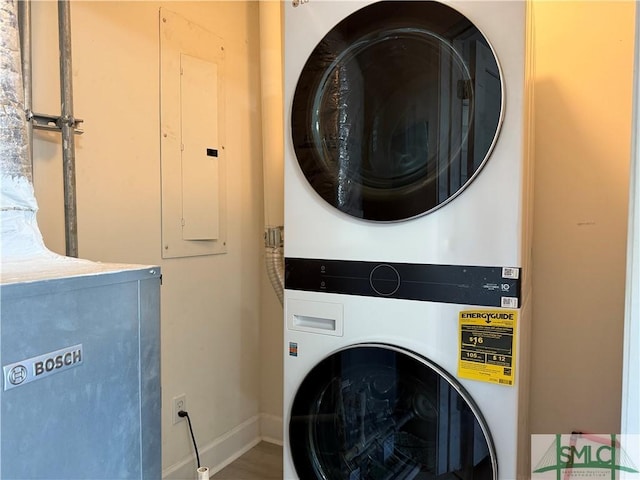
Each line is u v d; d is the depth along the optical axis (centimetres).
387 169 103
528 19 93
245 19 196
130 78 148
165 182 161
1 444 52
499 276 92
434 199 97
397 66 102
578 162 135
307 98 114
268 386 210
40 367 57
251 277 204
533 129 124
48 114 126
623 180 130
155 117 157
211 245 182
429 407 100
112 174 143
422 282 100
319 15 112
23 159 83
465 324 95
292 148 117
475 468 94
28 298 55
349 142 108
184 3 167
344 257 109
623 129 130
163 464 162
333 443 114
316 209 113
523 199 92
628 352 58
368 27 104
